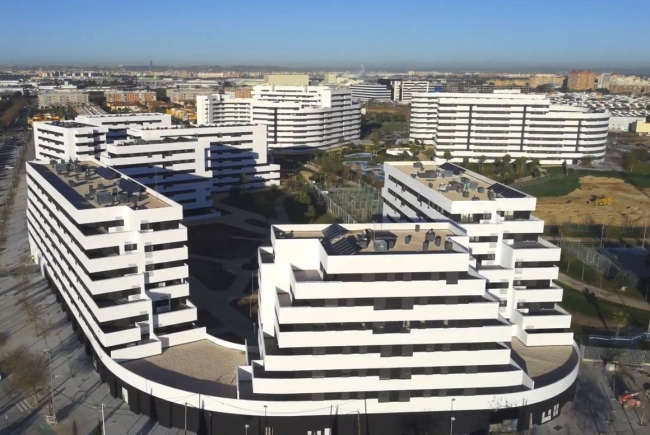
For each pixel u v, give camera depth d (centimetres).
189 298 16225
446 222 12706
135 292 12056
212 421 10456
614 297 17050
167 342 12225
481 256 13050
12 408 11269
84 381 12194
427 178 15788
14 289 16875
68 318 14950
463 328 10325
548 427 10950
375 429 10588
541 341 12544
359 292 10069
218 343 12488
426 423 10656
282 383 10212
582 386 12356
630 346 13975
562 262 19688
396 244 10919
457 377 10481
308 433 10456
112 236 11862
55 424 10762
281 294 10994
